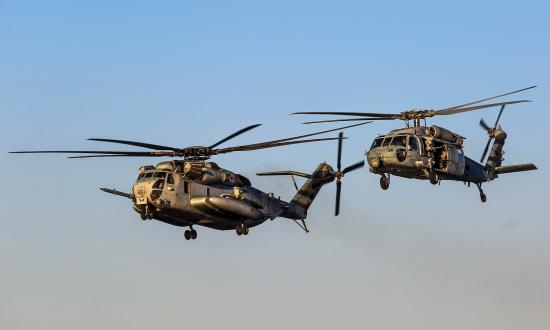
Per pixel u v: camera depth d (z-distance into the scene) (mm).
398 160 123188
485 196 139375
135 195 121938
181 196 122375
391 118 127562
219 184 126312
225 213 125438
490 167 139000
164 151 125625
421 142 124250
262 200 130875
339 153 132750
